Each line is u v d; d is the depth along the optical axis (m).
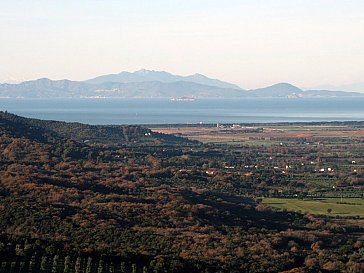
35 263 175.12
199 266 183.00
